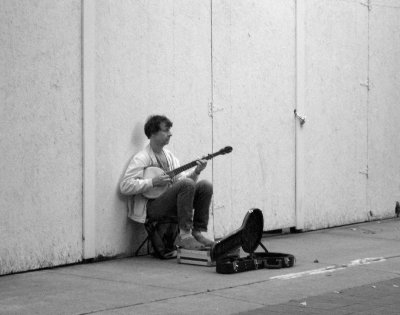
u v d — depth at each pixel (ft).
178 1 29.27
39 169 24.88
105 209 27.02
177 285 23.20
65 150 25.61
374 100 38.24
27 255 24.75
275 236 33.58
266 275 24.84
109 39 26.91
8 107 23.93
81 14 25.93
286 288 22.97
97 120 26.61
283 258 25.98
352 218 37.27
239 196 31.86
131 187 27.09
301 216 34.50
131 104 27.73
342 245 31.19
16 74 24.11
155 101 28.55
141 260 27.32
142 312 19.89
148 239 27.99
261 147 32.73
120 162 27.43
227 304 20.88
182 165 29.50
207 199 27.14
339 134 36.40
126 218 27.76
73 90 25.76
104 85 26.78
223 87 31.07
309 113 34.83
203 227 27.22
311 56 34.88
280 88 33.50
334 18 35.99
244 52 31.89
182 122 29.55
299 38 34.17
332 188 36.14
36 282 23.39
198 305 20.71
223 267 24.93
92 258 26.63
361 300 21.39
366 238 33.19
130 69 27.66
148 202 27.50
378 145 38.58
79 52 25.91
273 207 33.37
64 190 25.66
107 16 26.84
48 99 25.02
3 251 24.11
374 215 38.52
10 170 24.11
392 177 39.40
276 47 33.27
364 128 37.73
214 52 30.68
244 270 25.38
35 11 24.58
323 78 35.53
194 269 25.75
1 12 23.70
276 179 33.42
